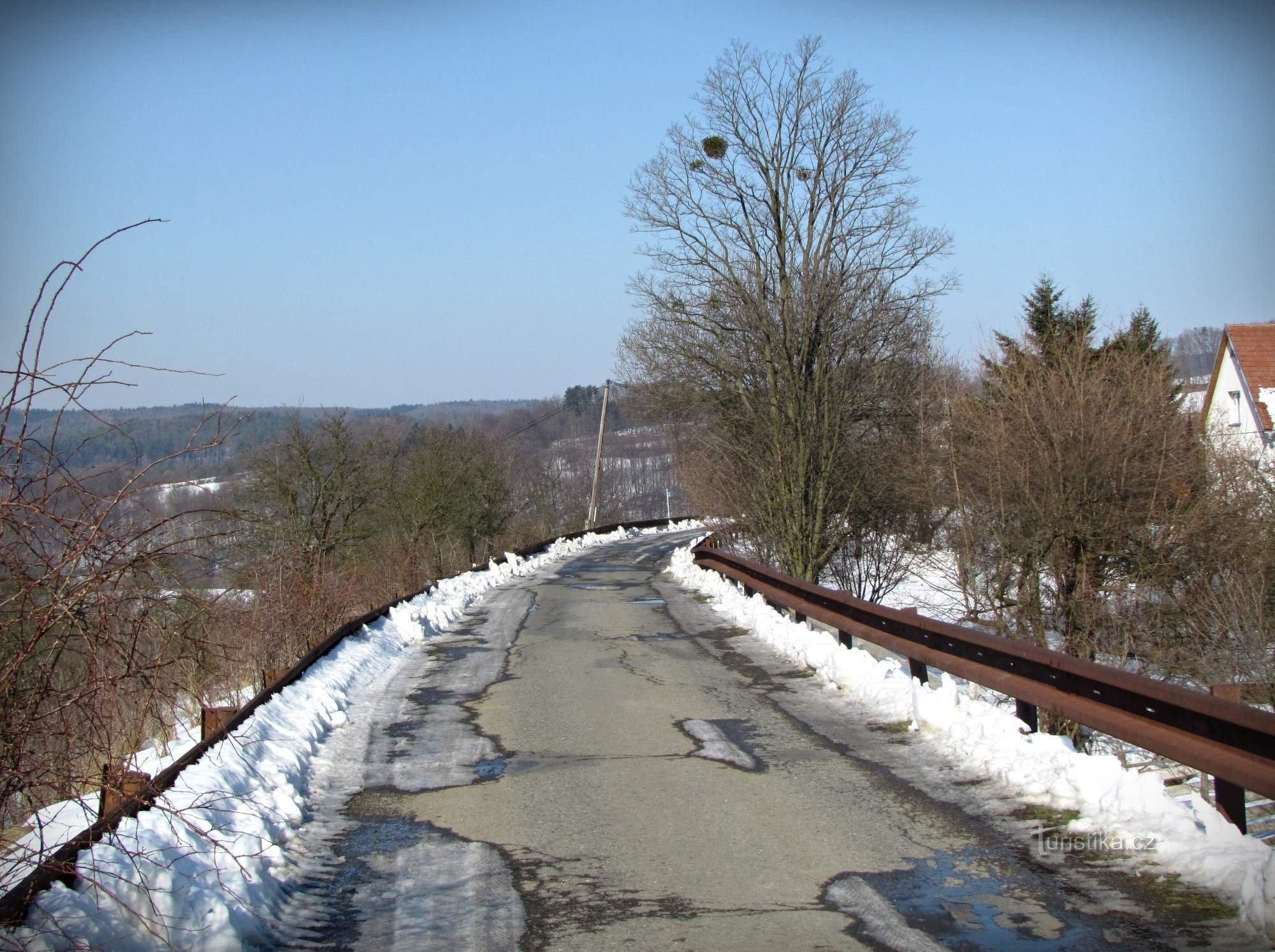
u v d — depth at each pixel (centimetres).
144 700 555
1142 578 1639
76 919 400
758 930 455
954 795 654
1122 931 439
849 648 1114
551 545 3678
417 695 1076
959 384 2173
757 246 2528
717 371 2569
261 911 480
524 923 471
